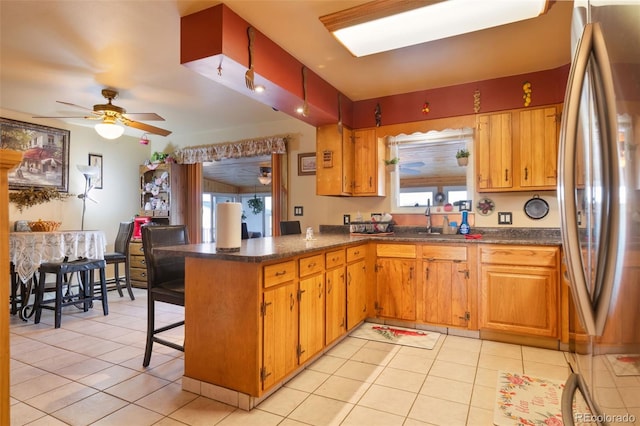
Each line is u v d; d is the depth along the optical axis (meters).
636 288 0.64
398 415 1.94
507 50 2.85
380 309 3.46
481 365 2.57
